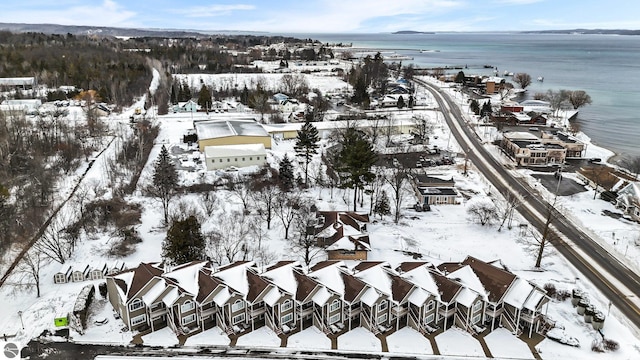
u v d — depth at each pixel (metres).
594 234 84.25
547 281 69.12
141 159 114.38
